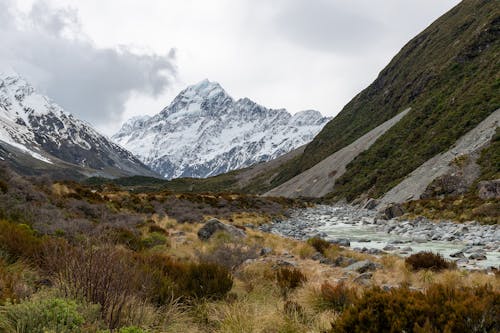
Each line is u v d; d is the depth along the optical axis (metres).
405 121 76.44
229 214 36.31
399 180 51.16
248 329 5.87
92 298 5.30
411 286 9.82
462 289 5.82
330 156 103.62
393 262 12.80
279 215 45.78
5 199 14.26
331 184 81.38
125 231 14.86
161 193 47.03
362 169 72.56
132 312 5.55
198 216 29.94
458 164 40.22
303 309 6.95
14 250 7.46
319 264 13.42
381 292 5.33
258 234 20.98
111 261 5.73
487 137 42.00
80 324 4.62
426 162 49.06
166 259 9.22
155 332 5.36
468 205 30.36
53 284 6.15
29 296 5.41
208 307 6.96
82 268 5.57
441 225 28.16
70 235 11.73
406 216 34.81
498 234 21.17
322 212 53.38
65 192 24.20
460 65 77.88
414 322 4.55
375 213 43.75
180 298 7.12
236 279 9.64
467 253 17.08
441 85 77.50
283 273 9.48
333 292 7.38
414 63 110.81
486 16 85.19
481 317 4.48
